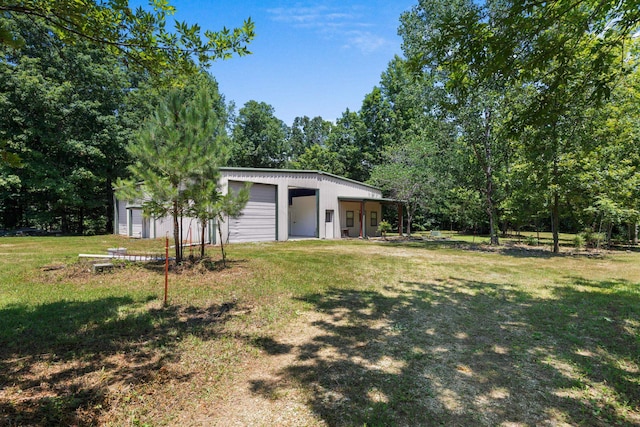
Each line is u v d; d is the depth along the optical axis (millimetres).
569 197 13586
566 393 2855
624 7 3426
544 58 3656
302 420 2418
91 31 2996
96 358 3324
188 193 7402
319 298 5758
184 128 7535
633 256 12391
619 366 3377
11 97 17438
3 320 4277
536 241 17453
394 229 30047
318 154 35969
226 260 9273
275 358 3457
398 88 31656
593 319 4832
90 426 2287
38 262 8547
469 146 15914
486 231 27953
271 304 5320
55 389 2729
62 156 20062
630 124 11211
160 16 3068
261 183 15812
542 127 5543
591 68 3984
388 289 6559
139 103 21938
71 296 5520
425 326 4473
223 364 3287
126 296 5547
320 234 18609
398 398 2723
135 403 2584
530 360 3484
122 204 20594
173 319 4504
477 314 5039
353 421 2412
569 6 3344
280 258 10133
